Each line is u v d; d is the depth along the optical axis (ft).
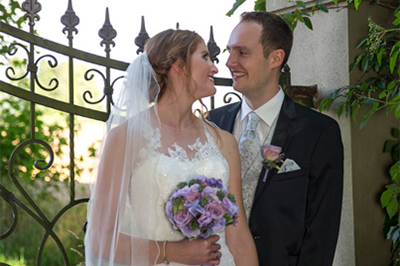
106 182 8.37
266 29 10.18
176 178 8.39
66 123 22.84
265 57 10.21
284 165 10.09
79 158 22.76
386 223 12.26
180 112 8.95
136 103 8.57
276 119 10.48
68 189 22.33
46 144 10.18
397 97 11.04
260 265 10.00
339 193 10.18
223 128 10.85
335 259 12.30
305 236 10.03
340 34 12.05
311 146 10.18
